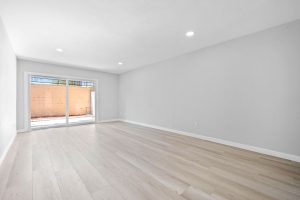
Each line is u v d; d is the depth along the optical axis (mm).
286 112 2475
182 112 4242
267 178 1856
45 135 4082
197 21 2443
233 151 2844
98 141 3500
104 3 1951
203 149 2953
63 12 2145
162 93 4891
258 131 2785
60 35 2900
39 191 1554
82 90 7637
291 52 2430
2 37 2371
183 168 2123
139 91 5930
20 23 2436
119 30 2730
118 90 7203
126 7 2051
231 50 3168
